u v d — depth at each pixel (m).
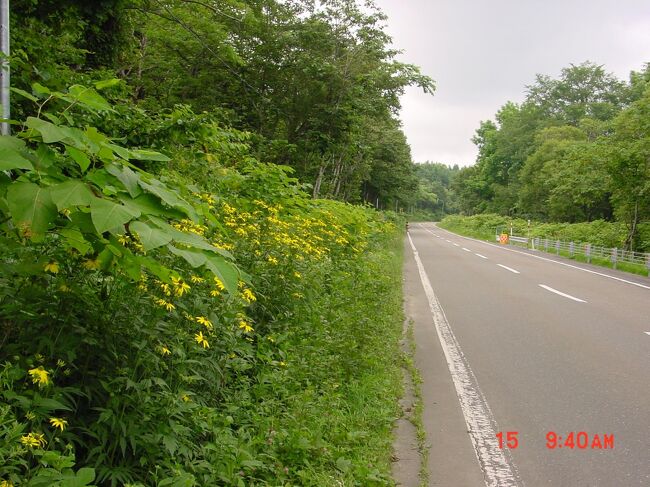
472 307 10.97
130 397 2.79
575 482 3.84
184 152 7.74
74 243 2.16
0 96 3.51
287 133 20.03
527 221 54.41
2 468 1.97
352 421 4.52
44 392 2.58
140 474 2.84
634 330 8.91
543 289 13.86
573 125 61.28
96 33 9.84
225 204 6.30
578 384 6.01
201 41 15.42
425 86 18.44
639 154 23.52
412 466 4.05
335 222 11.72
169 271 2.28
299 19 18.19
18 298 2.80
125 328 3.06
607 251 24.52
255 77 18.39
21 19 8.02
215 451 3.15
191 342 3.42
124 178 1.92
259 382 4.39
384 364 6.21
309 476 3.43
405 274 16.89
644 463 4.14
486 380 6.14
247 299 4.26
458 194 106.06
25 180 1.86
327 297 7.32
